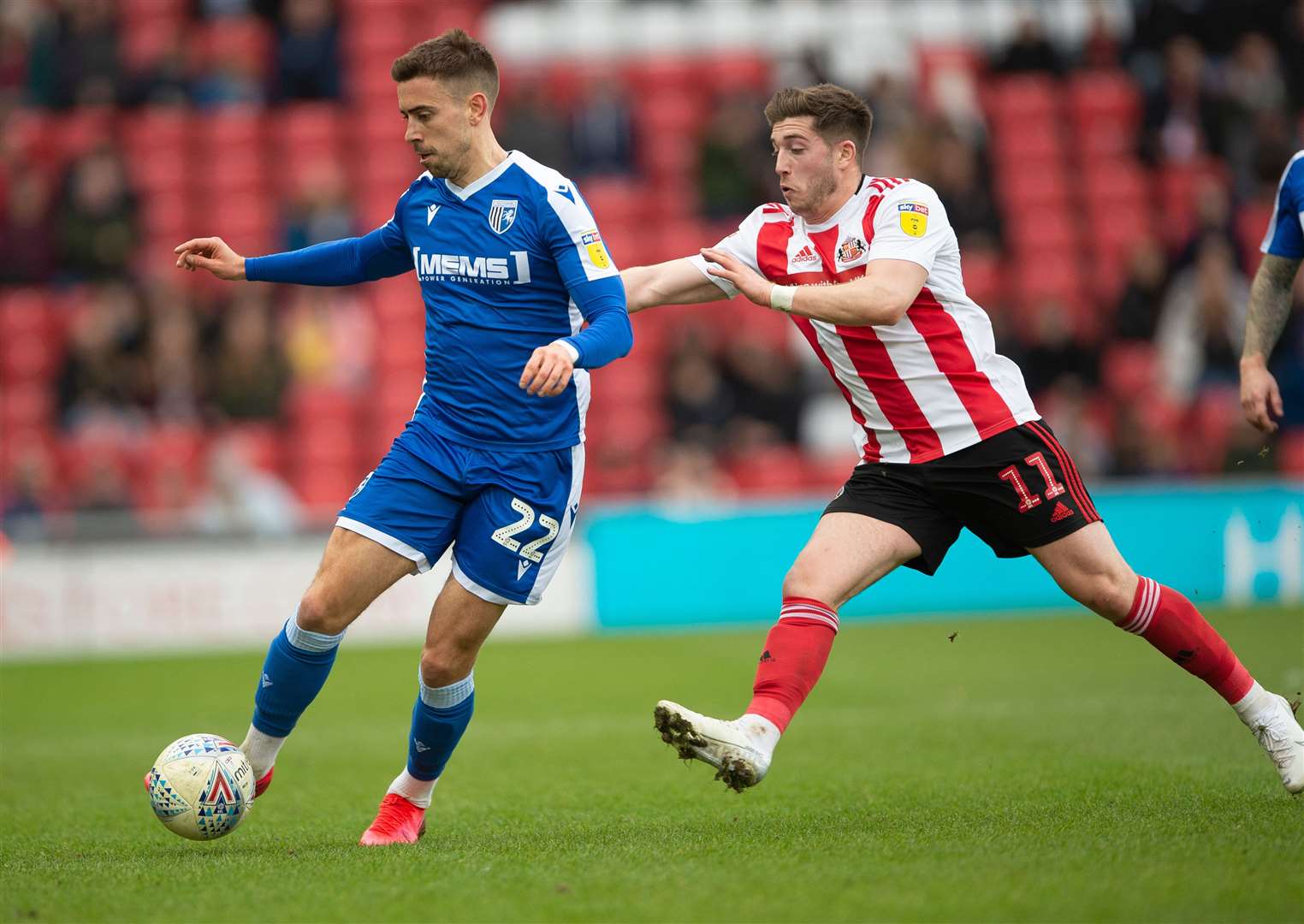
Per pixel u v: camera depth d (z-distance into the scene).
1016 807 19.53
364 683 42.22
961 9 81.62
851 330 18.78
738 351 63.75
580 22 81.00
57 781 26.47
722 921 13.50
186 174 74.81
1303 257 20.61
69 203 69.94
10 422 66.44
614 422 67.38
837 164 18.62
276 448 64.88
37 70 76.50
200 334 66.50
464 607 18.52
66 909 14.70
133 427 64.44
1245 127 74.81
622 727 32.03
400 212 19.05
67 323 68.75
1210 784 20.78
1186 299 67.50
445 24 80.94
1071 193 75.06
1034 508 18.50
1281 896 13.73
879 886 14.58
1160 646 19.03
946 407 18.53
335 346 67.31
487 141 18.41
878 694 36.00
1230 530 55.44
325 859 17.28
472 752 28.80
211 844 19.27
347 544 18.17
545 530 18.61
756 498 62.28
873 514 18.64
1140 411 61.56
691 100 78.75
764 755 16.95
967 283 69.94
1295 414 63.97
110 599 53.50
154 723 35.03
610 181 73.25
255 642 54.03
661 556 56.06
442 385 18.59
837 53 80.00
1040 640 47.53
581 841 18.23
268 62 78.75
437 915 14.07
